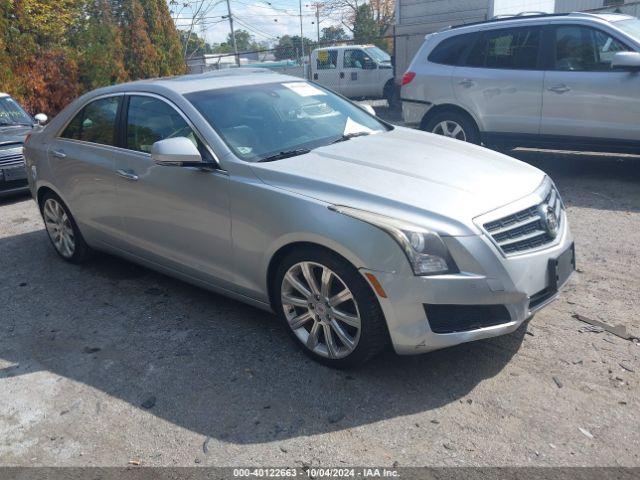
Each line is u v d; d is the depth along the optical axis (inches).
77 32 690.2
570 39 280.7
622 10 620.7
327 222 130.5
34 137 224.5
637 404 122.9
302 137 168.9
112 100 191.9
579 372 134.7
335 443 117.3
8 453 121.4
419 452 113.5
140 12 745.0
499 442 114.7
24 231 269.9
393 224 124.6
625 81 263.7
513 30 297.1
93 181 191.2
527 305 130.7
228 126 162.4
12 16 603.8
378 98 754.8
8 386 144.6
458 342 125.6
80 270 216.4
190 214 160.7
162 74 777.6
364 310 129.5
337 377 138.8
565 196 267.3
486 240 125.6
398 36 582.2
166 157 150.0
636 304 164.1
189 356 152.0
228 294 163.2
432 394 130.4
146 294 191.5
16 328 174.4
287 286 144.9
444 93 318.7
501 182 143.2
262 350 152.5
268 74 201.9
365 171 144.3
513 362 140.0
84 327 171.9
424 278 122.6
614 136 273.1
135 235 182.9
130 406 133.5
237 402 132.0
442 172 145.4
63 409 134.3
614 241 210.5
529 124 294.7
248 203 145.6
